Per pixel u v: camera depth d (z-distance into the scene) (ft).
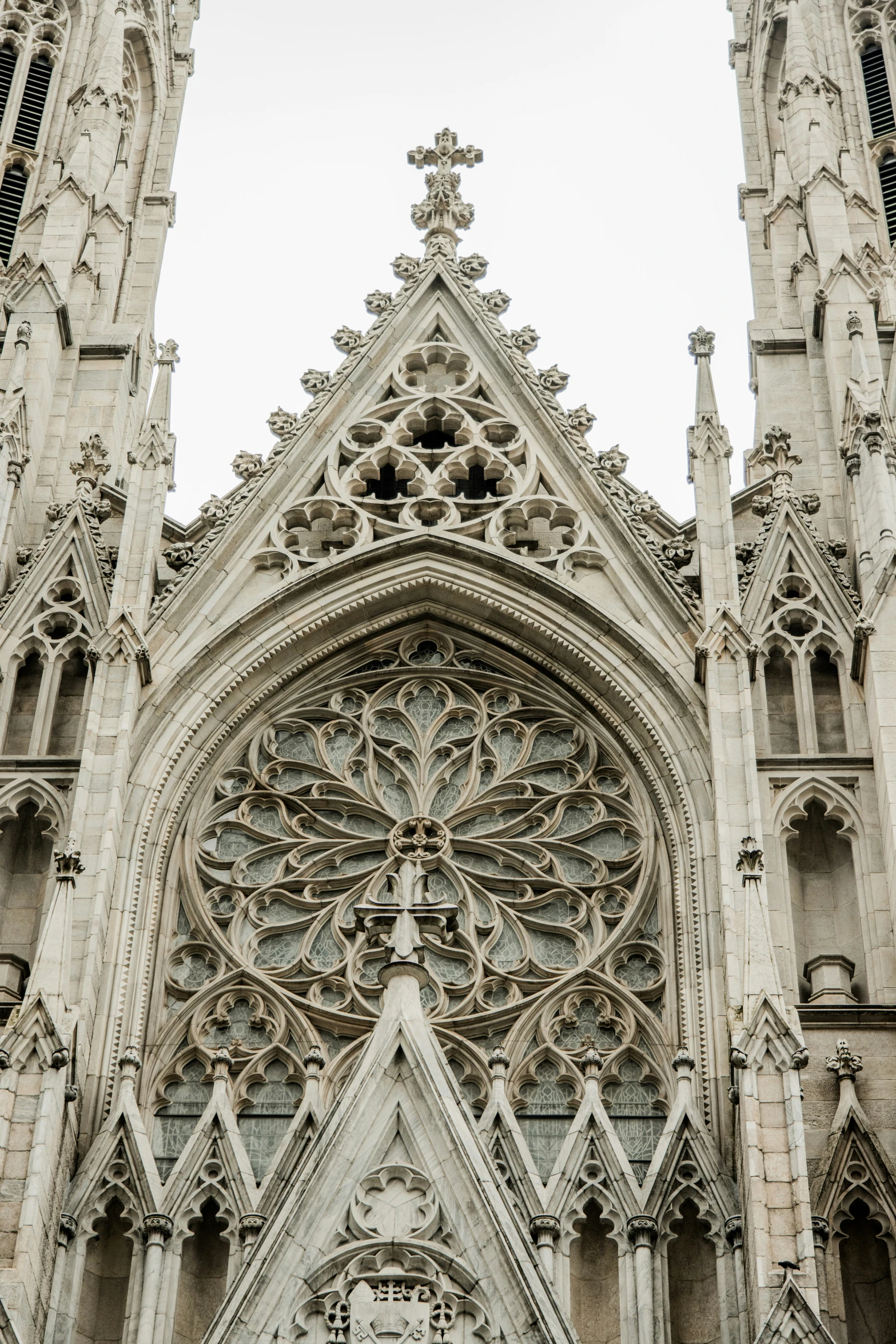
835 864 167.43
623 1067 160.76
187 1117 159.12
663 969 164.25
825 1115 150.10
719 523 180.65
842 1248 144.87
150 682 175.42
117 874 164.76
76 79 238.89
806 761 169.68
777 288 211.41
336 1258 136.36
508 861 171.63
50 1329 140.26
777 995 143.64
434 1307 134.62
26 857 169.48
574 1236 145.48
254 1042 162.71
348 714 180.34
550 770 176.96
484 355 199.82
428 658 184.34
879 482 179.52
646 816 171.73
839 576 180.75
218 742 176.76
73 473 192.54
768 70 241.55
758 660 175.22
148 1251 144.66
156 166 239.30
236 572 183.83
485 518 186.50
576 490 189.37
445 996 163.94
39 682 178.50
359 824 174.70
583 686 179.32
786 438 190.60
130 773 170.81
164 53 249.14
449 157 220.23
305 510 189.06
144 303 222.69
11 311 203.00
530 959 165.89
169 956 165.99
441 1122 141.49
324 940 168.25
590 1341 143.95
